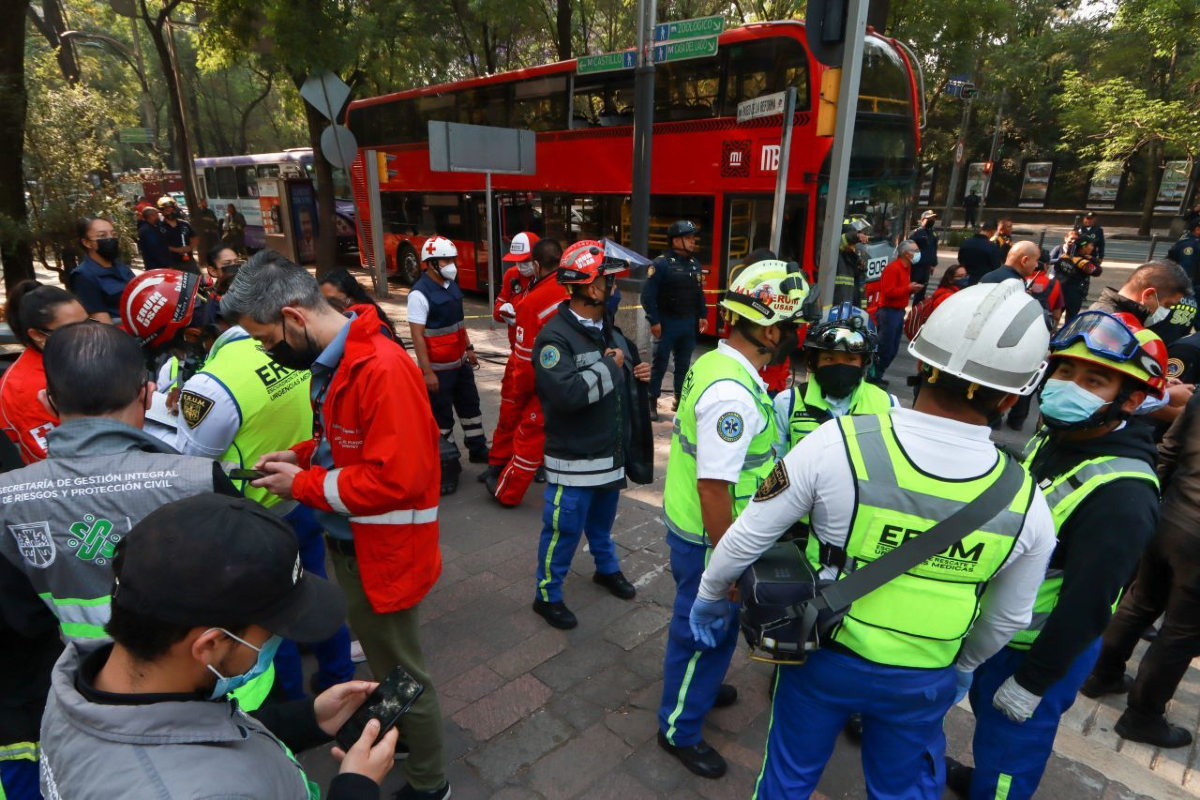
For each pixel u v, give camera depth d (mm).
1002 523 1427
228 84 38938
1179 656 2537
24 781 1774
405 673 1401
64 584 1551
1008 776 2033
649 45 6578
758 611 1548
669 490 2410
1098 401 1686
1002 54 22516
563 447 3195
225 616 920
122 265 5434
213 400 2264
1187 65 19984
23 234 7707
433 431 2062
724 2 17875
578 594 3705
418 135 14023
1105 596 1612
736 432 2068
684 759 2533
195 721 939
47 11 18281
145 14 15711
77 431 1588
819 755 1703
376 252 13945
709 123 8789
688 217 9305
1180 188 26250
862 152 8086
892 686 1530
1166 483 2621
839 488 1475
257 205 21562
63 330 1645
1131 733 2742
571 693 2941
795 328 2141
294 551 1017
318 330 2055
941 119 28328
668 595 3703
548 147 11117
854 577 1493
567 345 3104
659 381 6660
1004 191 31938
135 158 39250
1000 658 1990
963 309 1405
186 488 1562
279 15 10695
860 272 8125
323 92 8469
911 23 14438
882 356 8023
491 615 3498
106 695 924
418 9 13875
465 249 13602
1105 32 22078
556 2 17984
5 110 7426
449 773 2516
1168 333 4945
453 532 4391
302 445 2523
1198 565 2400
